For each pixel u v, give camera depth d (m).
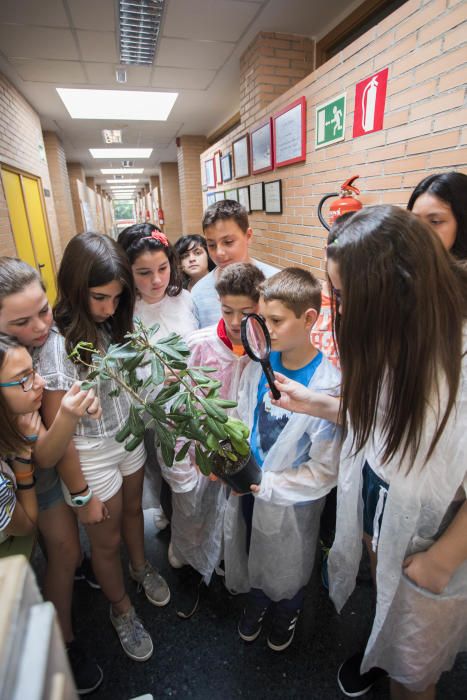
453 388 0.59
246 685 1.10
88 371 0.92
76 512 1.09
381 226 0.56
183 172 7.22
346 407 0.69
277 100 2.93
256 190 3.55
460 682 1.07
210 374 1.11
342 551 0.98
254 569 1.09
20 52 3.45
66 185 7.21
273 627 1.16
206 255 2.06
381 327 0.58
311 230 2.67
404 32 1.60
